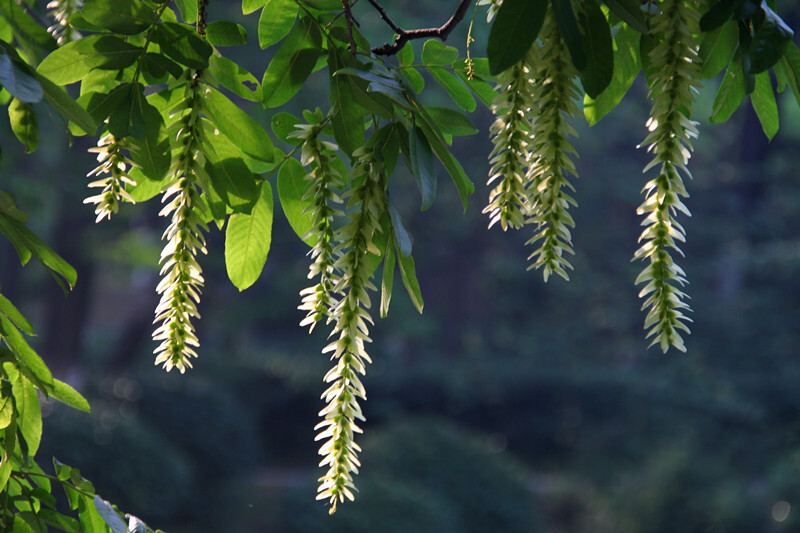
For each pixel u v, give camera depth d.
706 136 23.59
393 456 15.59
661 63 1.64
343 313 1.64
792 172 23.72
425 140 1.70
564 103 1.64
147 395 17.89
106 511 2.02
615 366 24.00
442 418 23.06
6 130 12.40
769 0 1.91
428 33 2.11
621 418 21.16
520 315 25.95
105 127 1.81
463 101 2.37
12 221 1.59
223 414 18.28
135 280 32.41
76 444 13.26
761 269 21.64
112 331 35.06
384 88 1.63
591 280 24.14
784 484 13.38
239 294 23.58
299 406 23.34
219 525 14.84
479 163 21.47
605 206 24.83
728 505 13.47
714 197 24.45
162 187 2.15
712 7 1.65
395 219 1.63
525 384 22.66
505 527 15.22
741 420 19.19
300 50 2.09
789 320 21.17
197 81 1.87
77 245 20.48
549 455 22.22
